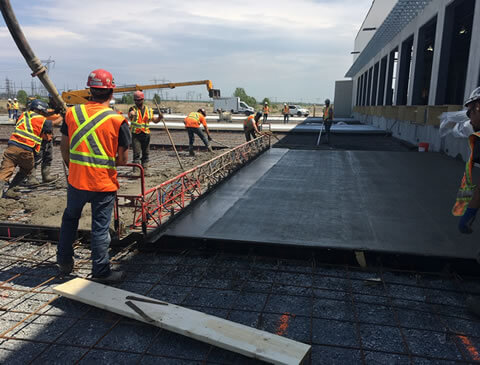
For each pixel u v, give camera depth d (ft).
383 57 72.23
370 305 9.01
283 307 8.96
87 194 9.16
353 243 11.19
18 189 19.85
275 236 11.84
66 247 10.05
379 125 68.23
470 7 41.57
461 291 9.49
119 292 8.98
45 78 10.30
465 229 7.57
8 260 11.66
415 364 7.00
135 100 22.98
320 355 7.28
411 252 10.45
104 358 7.28
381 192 18.10
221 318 8.18
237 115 167.43
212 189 18.38
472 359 7.12
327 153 32.53
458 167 25.44
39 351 7.51
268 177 21.85
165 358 7.27
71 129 9.11
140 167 11.02
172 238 11.98
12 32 9.25
